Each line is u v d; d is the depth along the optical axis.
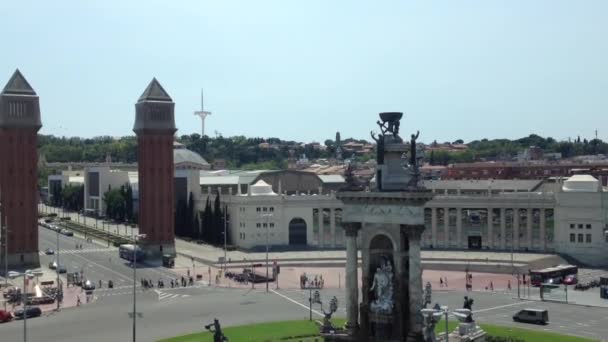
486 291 188.38
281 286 198.88
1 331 141.75
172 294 186.50
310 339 127.62
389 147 105.81
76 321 151.75
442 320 140.88
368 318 106.62
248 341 126.38
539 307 164.00
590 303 169.12
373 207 105.50
